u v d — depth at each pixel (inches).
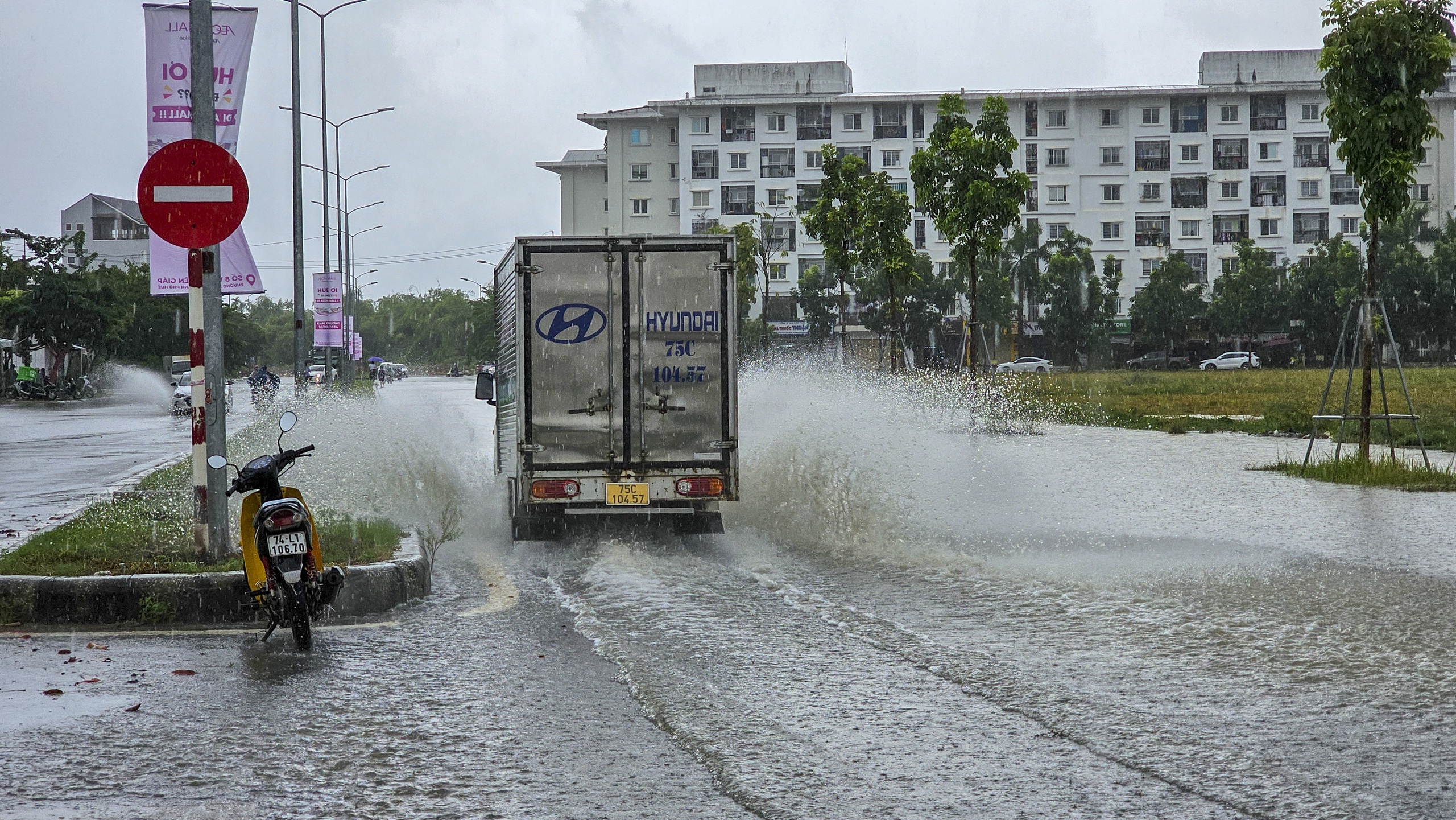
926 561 423.2
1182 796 188.7
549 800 190.5
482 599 366.0
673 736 223.0
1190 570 399.9
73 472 802.2
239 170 374.9
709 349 470.0
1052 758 207.9
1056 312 3558.1
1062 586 372.8
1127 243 3806.6
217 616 331.0
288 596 290.0
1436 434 1008.2
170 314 3211.1
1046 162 3804.1
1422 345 3449.8
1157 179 3786.9
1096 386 2316.7
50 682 266.4
